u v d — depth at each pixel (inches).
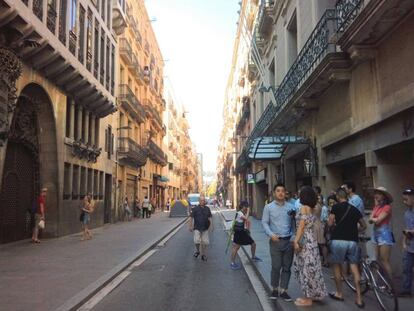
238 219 485.1
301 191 302.0
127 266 484.4
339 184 559.2
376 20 353.1
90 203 787.4
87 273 427.5
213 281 406.6
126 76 1512.1
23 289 354.9
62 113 812.0
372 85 410.9
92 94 945.5
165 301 330.0
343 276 337.4
